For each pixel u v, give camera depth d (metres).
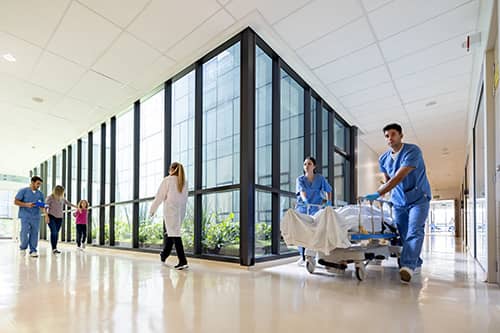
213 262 3.90
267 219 4.13
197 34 3.79
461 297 2.14
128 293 2.26
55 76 4.84
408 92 5.34
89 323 1.58
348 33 3.70
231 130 4.06
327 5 3.22
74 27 3.60
